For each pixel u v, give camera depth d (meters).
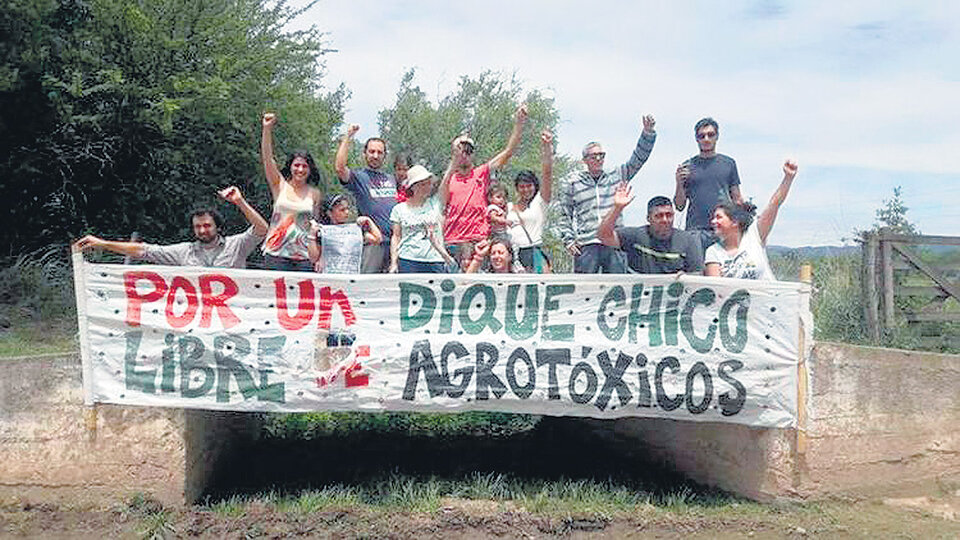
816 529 6.39
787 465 6.89
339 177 7.96
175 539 6.05
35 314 11.63
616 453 8.66
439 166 28.64
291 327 6.58
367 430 9.02
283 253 7.17
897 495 7.16
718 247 7.31
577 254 8.31
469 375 6.70
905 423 7.20
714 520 6.50
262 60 16.20
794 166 7.29
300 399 6.58
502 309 6.74
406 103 29.48
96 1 14.53
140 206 16.47
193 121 15.73
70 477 6.45
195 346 6.49
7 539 5.98
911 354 7.22
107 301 6.45
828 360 6.98
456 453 8.37
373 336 6.66
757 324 6.83
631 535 6.33
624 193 7.18
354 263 7.34
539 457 8.34
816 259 11.73
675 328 6.79
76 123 14.62
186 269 6.50
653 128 8.07
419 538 6.20
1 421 6.41
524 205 8.33
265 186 17.19
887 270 10.59
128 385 6.44
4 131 14.88
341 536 6.13
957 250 10.76
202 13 15.65
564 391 6.73
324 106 19.31
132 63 15.07
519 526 6.35
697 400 6.79
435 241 7.60
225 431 7.57
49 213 15.86
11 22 13.53
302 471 7.69
